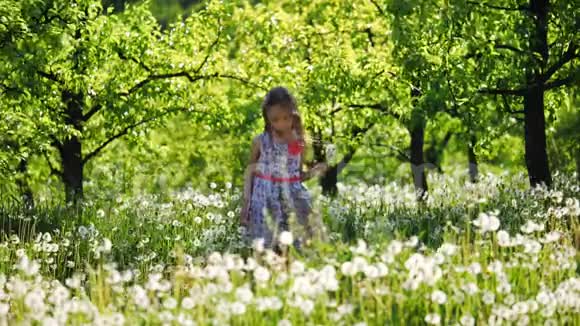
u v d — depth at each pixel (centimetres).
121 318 589
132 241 1141
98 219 1307
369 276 630
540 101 1620
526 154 1631
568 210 965
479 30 1552
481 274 718
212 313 620
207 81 2144
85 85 1855
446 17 1504
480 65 1567
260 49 2377
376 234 745
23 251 960
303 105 2178
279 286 660
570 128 2714
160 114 2056
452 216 1132
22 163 2445
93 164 2694
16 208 1397
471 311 648
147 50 2014
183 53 2122
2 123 1672
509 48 1572
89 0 1852
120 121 1989
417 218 1127
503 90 1594
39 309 603
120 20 1966
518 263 727
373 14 2339
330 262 698
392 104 2191
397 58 1630
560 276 721
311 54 2397
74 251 1083
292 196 909
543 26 1562
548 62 1612
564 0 1505
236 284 671
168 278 944
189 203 1378
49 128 1764
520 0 1591
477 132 1659
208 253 992
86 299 692
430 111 1605
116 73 2016
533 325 634
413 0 1520
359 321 616
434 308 638
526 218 1086
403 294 653
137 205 1424
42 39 1544
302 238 862
